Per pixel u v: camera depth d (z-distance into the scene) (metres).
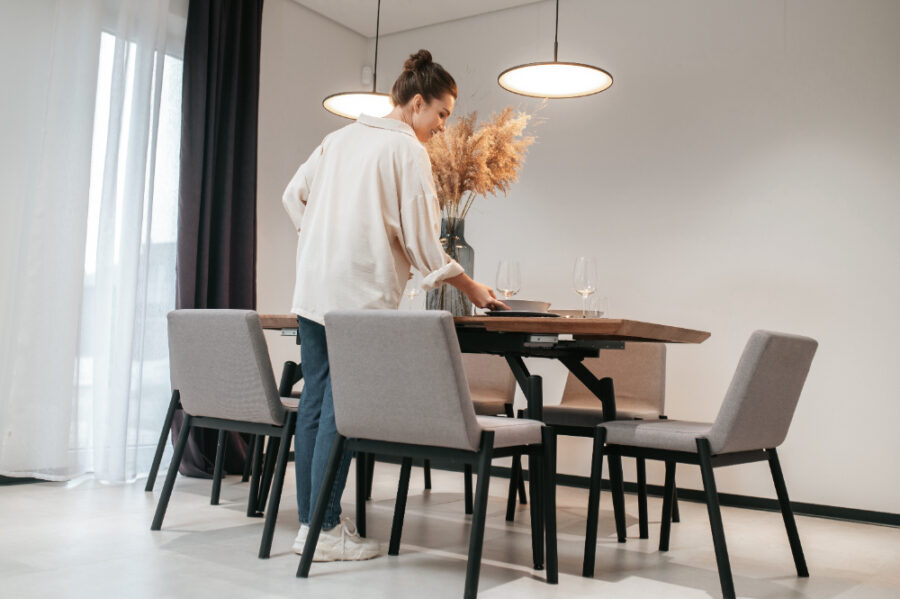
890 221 3.62
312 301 2.27
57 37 3.58
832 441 3.68
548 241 4.53
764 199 3.93
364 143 2.30
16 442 3.42
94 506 3.04
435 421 1.95
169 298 4.03
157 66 3.89
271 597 1.90
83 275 3.58
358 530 2.51
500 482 4.30
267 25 4.72
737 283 3.96
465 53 4.99
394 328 1.95
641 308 4.21
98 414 3.67
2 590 1.89
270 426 2.46
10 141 3.53
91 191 3.73
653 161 4.25
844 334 3.69
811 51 3.88
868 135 3.70
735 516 3.56
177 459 2.68
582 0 4.57
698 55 4.18
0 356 3.45
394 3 4.84
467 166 2.90
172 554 2.31
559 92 3.52
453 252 2.88
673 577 2.30
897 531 3.36
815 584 2.32
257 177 4.55
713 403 3.97
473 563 1.87
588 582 2.18
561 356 2.72
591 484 2.29
